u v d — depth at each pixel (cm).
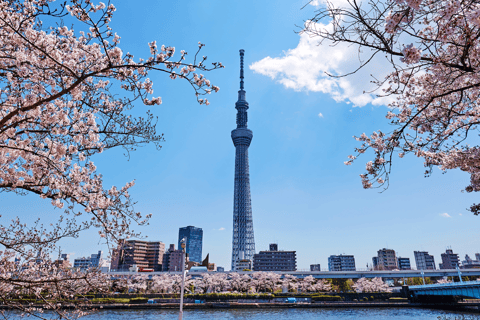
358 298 10644
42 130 876
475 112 1036
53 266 1279
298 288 13138
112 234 1061
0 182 943
